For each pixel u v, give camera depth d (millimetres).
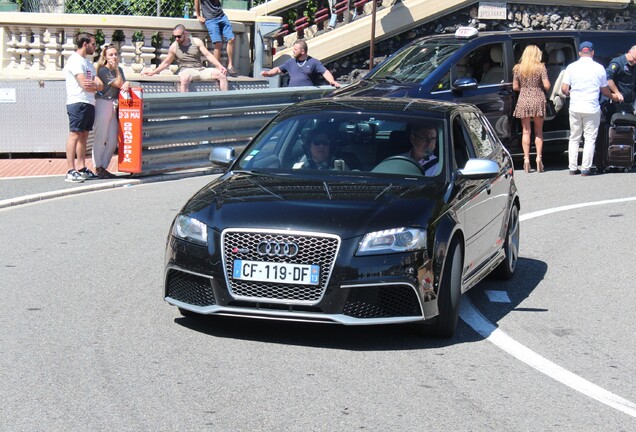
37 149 17359
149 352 6758
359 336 7324
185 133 16094
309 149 8117
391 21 23266
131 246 10508
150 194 14023
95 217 12156
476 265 8172
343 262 6734
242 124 17250
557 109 17031
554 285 9398
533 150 17078
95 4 19562
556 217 12836
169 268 7184
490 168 7762
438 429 5500
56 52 19125
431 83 15648
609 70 16734
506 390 6246
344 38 23156
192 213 7223
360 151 8047
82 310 7863
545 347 7309
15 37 19188
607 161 16500
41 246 10406
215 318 7688
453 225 7215
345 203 7105
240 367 6480
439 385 6281
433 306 6973
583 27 25297
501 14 24094
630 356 7172
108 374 6270
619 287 9344
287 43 23906
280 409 5719
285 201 7145
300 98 18281
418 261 6844
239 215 6984
